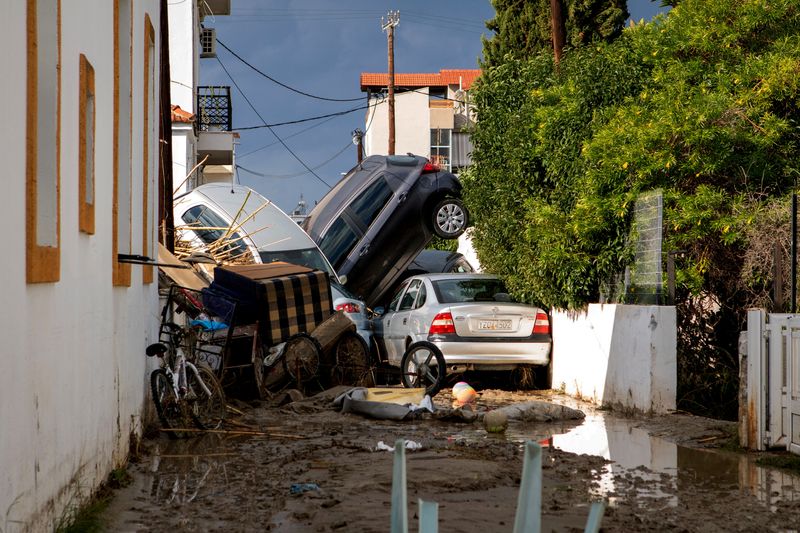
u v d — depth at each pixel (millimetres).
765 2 14898
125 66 9812
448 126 65062
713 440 10422
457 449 10117
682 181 14203
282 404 14602
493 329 16141
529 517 2617
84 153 6738
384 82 66938
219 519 6781
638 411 12805
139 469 8883
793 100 14508
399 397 13930
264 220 20828
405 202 21578
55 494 5688
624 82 15219
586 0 29594
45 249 5336
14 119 4777
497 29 31797
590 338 14711
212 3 41812
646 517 6777
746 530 6418
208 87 36750
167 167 15906
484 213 18141
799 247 12656
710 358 14016
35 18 5242
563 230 14797
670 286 12625
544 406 12680
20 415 4820
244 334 14641
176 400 10945
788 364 9289
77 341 6473
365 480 8188
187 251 19203
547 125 15633
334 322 15750
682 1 16109
